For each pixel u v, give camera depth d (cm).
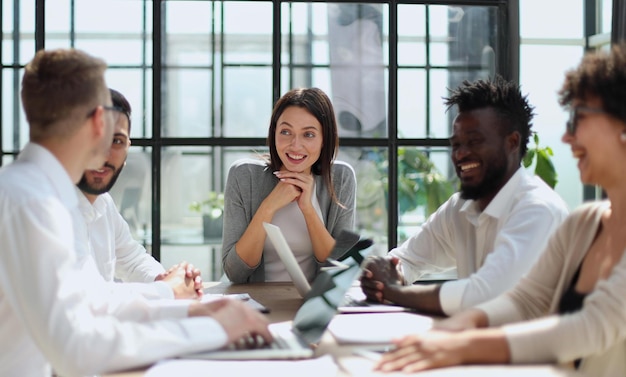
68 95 137
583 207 147
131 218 346
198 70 347
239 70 348
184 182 348
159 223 345
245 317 137
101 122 141
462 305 168
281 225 248
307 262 249
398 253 226
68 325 122
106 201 220
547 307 150
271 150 255
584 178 135
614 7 343
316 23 349
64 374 125
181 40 346
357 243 184
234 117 350
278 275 251
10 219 127
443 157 355
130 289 184
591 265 139
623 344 129
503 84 192
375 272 188
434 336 120
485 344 118
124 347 122
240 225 253
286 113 246
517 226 180
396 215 351
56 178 139
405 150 354
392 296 181
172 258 347
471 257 205
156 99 344
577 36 375
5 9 340
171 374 115
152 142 345
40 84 138
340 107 352
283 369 119
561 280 144
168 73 346
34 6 340
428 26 352
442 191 354
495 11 355
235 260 239
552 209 182
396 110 352
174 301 154
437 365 116
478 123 188
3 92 342
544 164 369
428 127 354
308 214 242
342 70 351
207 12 346
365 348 137
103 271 211
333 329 152
